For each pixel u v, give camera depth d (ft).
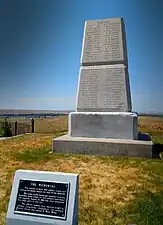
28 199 10.03
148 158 21.77
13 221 9.79
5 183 16.49
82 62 26.04
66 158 22.04
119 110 24.86
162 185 15.81
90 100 25.59
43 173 10.41
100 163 20.52
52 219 9.45
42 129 47.98
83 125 25.27
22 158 22.56
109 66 25.40
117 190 15.11
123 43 25.46
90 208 12.90
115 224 11.35
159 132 38.60
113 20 25.73
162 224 11.33
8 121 48.57
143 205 13.06
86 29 26.25
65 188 9.90
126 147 22.35
